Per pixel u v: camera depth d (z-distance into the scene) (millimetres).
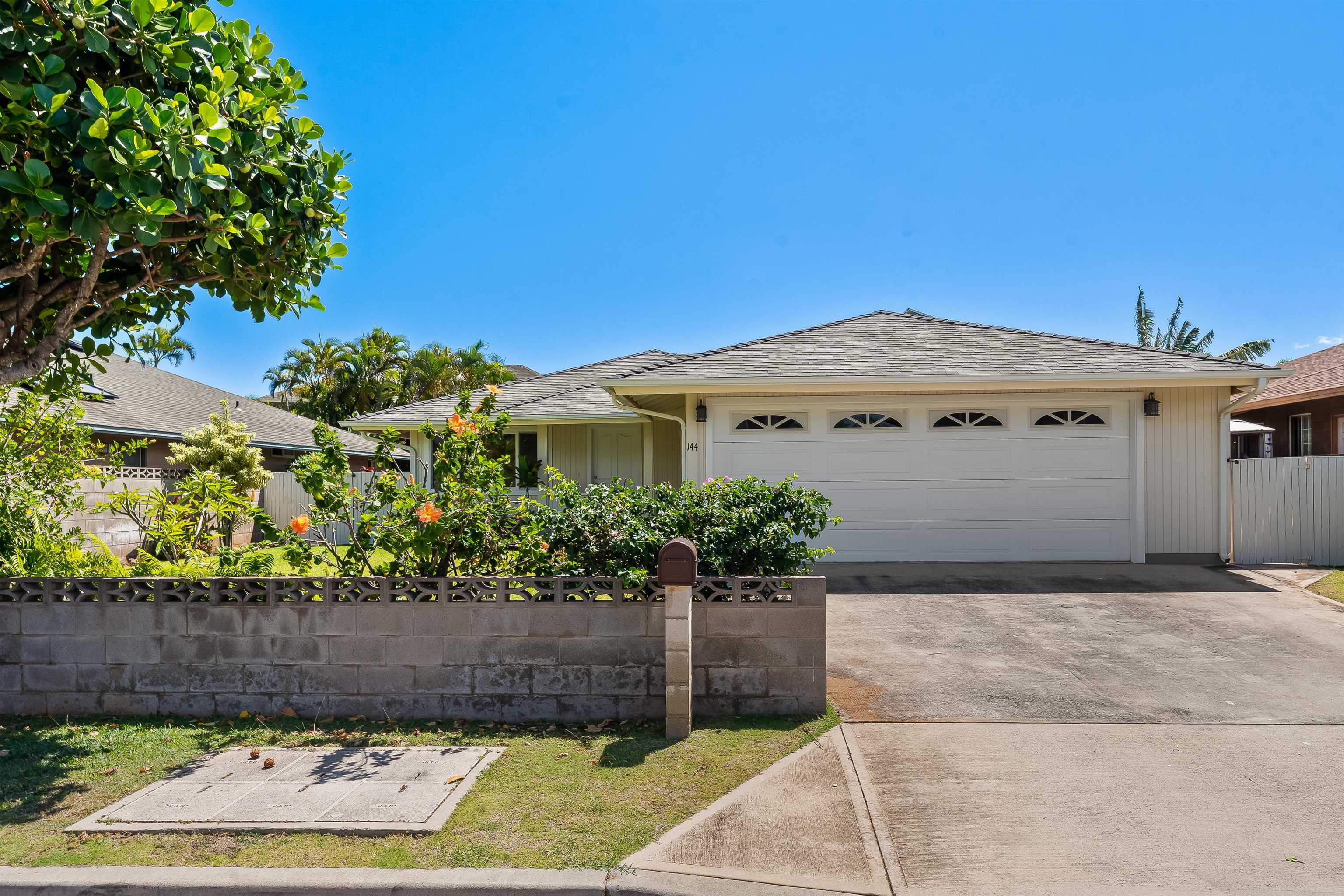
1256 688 5508
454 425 5477
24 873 3146
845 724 4867
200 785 3961
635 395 10945
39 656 5066
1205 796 3885
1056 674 5852
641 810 3707
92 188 4164
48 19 4195
